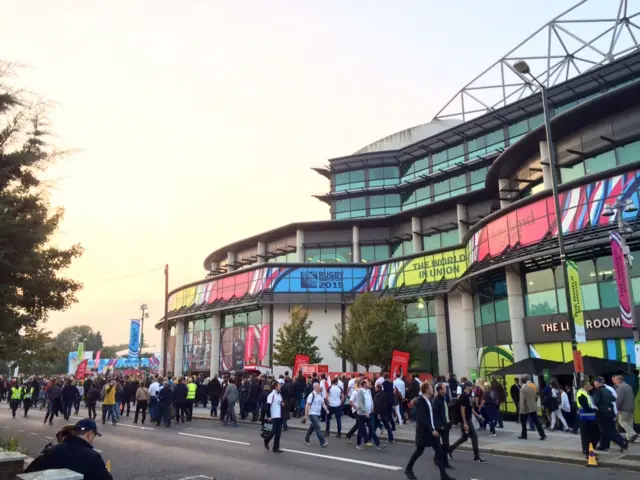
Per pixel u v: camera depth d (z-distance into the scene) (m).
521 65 16.47
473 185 46.09
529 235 25.14
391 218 49.84
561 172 29.11
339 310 44.66
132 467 11.64
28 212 10.00
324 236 52.50
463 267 38.28
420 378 25.47
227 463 12.02
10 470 8.06
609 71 35.47
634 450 12.92
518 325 26.50
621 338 21.06
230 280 49.91
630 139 25.39
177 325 56.09
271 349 44.19
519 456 13.05
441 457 9.94
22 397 26.52
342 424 20.73
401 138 55.53
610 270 21.77
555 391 18.91
